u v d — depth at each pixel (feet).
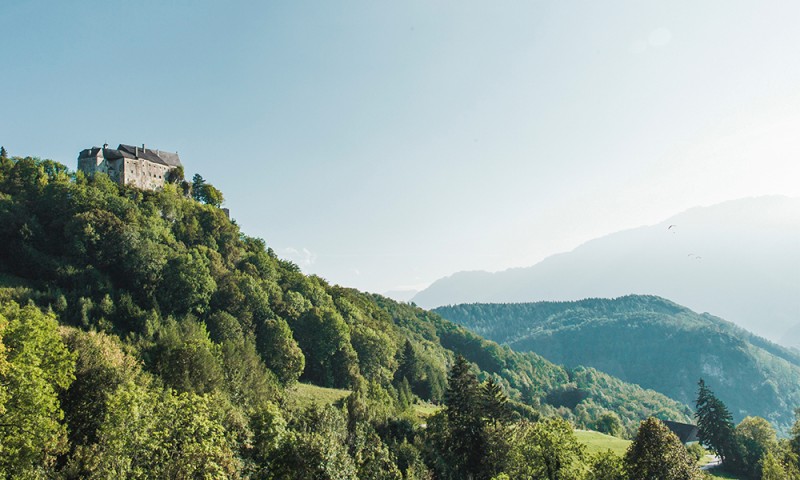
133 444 120.06
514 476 225.56
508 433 258.16
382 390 334.65
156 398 143.95
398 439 252.21
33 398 118.11
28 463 112.47
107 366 153.28
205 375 202.18
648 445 184.24
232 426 168.76
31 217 333.42
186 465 114.62
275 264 499.51
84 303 274.57
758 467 338.34
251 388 233.35
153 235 358.84
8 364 117.70
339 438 177.06
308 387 338.34
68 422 137.90
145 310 299.79
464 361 277.85
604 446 346.13
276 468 127.65
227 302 354.95
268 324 346.74
